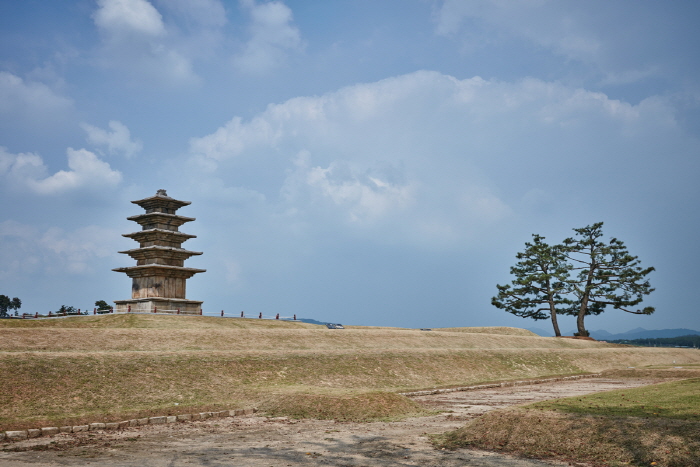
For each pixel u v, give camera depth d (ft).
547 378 161.27
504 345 220.84
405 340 198.59
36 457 57.06
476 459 56.65
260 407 92.68
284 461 55.77
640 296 283.59
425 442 65.82
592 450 56.39
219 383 108.27
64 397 86.43
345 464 54.60
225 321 207.62
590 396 86.33
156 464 54.24
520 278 303.27
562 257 299.38
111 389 93.30
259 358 128.26
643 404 72.23
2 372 89.25
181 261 226.38
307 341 171.94
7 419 74.23
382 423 80.48
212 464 54.29
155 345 141.08
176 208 229.25
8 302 359.25
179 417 81.92
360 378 131.34
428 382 140.46
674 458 51.37
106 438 68.18
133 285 223.71
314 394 94.79
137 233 219.82
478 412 92.58
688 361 230.68
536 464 54.39
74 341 131.85
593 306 300.61
